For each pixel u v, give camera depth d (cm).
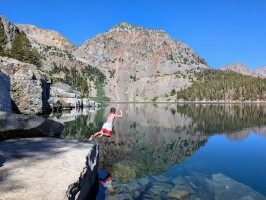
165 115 5056
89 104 8594
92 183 948
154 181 1014
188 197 847
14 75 3450
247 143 1841
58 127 1315
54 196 590
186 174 1109
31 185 632
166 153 1530
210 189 916
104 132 1308
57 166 779
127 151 1585
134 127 2930
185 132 2467
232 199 823
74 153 923
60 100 6119
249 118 3984
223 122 3381
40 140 1123
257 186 945
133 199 834
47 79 4850
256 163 1279
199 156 1449
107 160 1355
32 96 3700
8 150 924
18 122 1120
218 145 1778
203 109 7631
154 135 2283
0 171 708
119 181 1020
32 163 790
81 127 2564
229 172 1132
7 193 580
